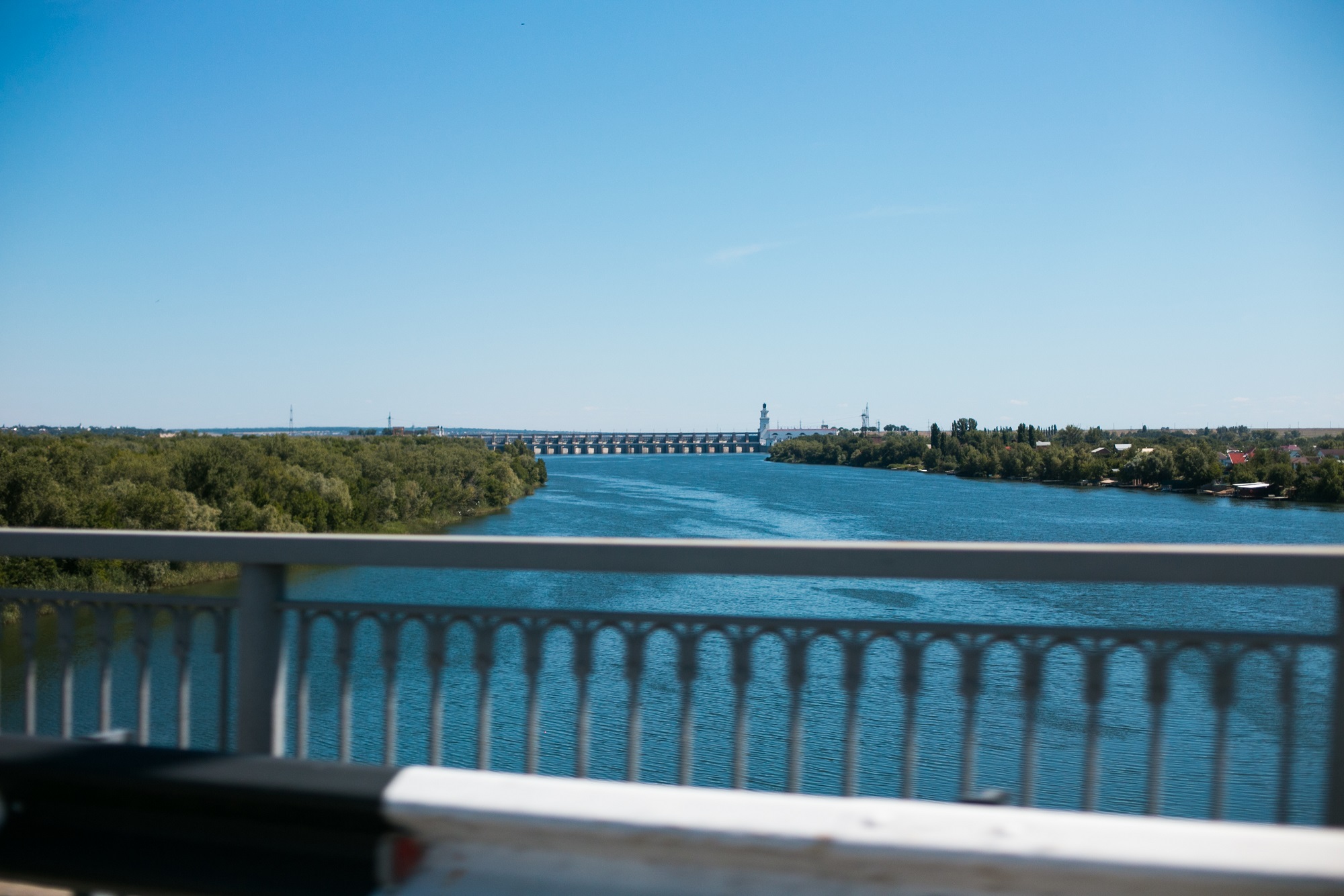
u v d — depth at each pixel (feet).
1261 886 3.36
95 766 4.48
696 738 49.93
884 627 8.23
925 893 3.65
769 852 3.71
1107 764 44.06
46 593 9.93
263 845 4.42
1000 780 43.47
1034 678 8.01
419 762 45.50
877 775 45.37
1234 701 7.76
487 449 325.01
